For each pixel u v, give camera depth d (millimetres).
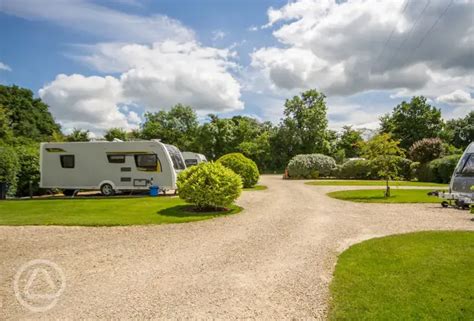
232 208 11023
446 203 11375
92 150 16281
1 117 28812
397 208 11109
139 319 3400
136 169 15930
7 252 6020
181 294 4043
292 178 29500
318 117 41312
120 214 9883
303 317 3441
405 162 26875
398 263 5070
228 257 5648
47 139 40844
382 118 44125
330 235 7223
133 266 5188
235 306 3705
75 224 8461
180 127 52156
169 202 12633
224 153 42875
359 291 4039
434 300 3746
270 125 49750
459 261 5102
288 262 5340
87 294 4059
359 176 27984
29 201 13656
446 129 43406
